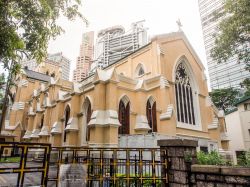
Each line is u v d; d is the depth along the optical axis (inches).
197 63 1091.3
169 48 941.2
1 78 626.5
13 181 428.5
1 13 239.5
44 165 190.1
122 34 5039.4
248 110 1092.5
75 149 229.1
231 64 2581.2
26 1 262.1
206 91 1049.5
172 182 233.6
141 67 1011.3
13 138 1342.3
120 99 759.1
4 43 238.4
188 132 840.3
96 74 722.8
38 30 283.7
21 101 1578.5
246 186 176.9
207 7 3110.2
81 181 215.3
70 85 1235.2
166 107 748.6
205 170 208.2
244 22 542.0
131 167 399.2
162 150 250.1
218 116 1064.2
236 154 1182.3
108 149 246.1
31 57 295.1
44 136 1047.6
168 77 868.0
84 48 5423.2
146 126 742.5
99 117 653.9
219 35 645.9
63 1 314.0
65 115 971.3
